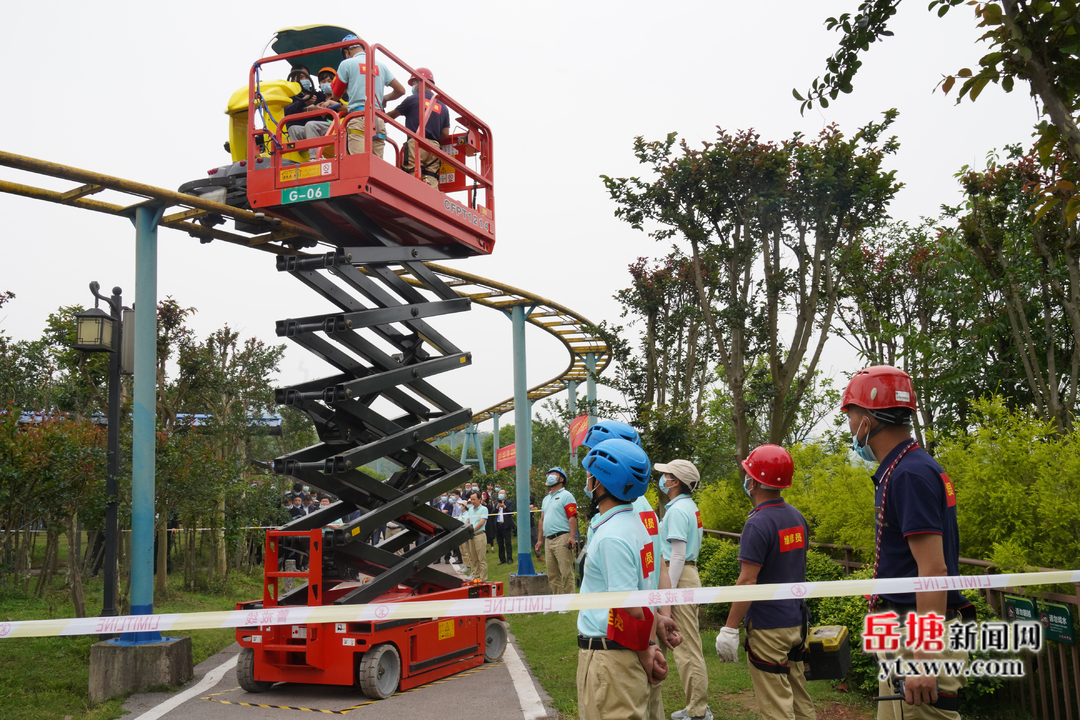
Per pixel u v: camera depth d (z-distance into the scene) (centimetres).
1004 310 1137
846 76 502
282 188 723
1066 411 963
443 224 816
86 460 962
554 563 1143
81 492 958
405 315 804
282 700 697
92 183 694
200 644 947
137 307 760
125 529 1189
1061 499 552
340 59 842
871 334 1430
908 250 1479
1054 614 497
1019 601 527
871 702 588
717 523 1197
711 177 1018
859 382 329
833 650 400
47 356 1745
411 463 844
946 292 1195
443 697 699
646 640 329
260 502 1560
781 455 419
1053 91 405
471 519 1584
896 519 314
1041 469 574
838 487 856
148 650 735
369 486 759
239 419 1688
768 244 1019
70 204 748
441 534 872
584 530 1412
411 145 841
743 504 1168
